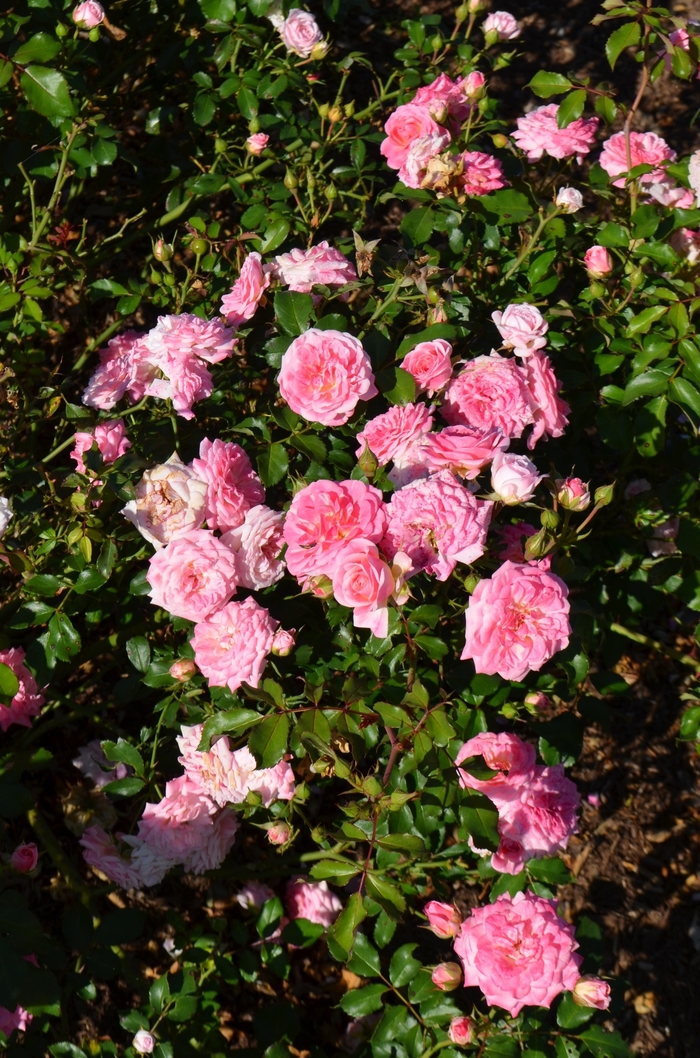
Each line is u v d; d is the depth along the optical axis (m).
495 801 1.23
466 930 1.22
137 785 1.31
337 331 1.22
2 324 1.43
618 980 1.29
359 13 2.29
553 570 1.24
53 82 1.33
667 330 1.33
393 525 1.16
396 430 1.21
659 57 1.37
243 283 1.29
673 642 1.68
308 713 1.17
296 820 1.49
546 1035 1.25
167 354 1.26
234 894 1.49
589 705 1.33
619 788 1.61
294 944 1.36
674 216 1.35
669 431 1.58
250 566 1.21
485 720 1.25
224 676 1.20
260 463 1.25
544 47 2.37
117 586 1.34
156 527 1.21
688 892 1.55
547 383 1.26
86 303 1.74
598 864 1.56
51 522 1.35
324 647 1.27
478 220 1.45
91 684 1.48
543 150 1.45
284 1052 1.24
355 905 1.17
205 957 1.35
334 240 1.41
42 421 1.48
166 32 1.68
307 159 1.53
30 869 1.30
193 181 1.55
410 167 1.35
